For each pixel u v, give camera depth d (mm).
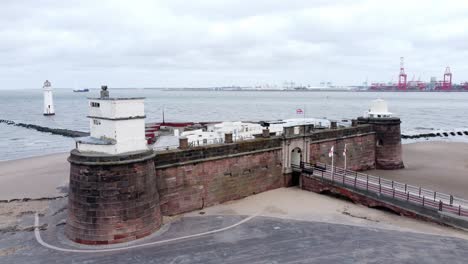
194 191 36156
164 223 32969
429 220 33000
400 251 26922
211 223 32875
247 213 35469
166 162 33938
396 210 35312
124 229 29172
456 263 25016
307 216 34594
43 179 53094
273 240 29094
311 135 47312
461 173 53469
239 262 25547
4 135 107312
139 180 29922
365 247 27672
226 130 53375
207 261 25750
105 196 28719
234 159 39281
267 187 42969
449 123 140875
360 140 54906
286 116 165750
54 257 26859
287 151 44438
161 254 26953
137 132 31125
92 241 28938
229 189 39031
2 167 62406
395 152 56750
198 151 36312
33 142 94875
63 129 114000
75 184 29672
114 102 29453
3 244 29484
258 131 54219
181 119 152375
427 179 49906
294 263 25266
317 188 42312
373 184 39531
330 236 29797
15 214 37188
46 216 36500
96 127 31609
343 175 40750
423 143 84250
